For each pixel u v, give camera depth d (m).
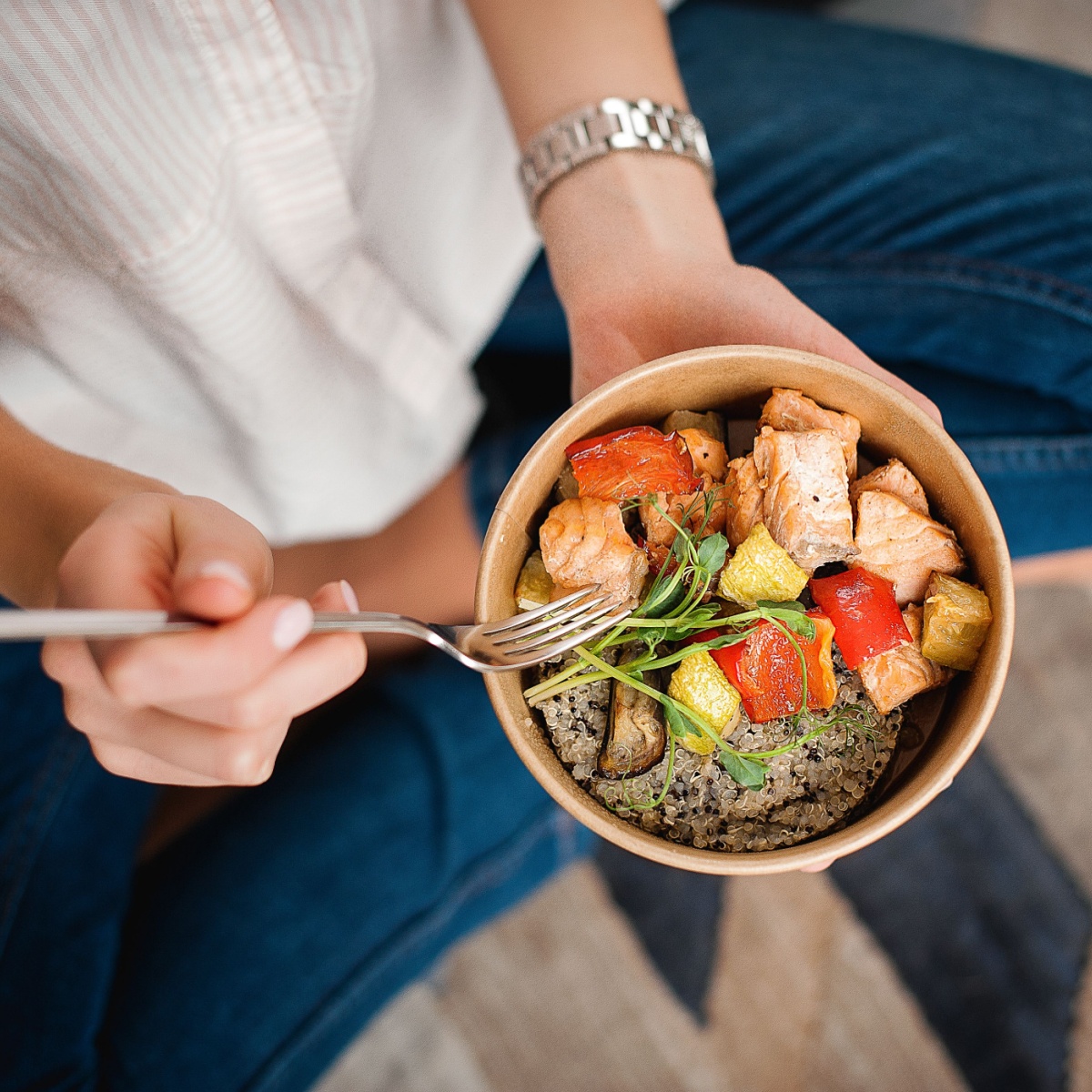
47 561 0.47
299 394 0.61
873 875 0.83
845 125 0.66
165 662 0.37
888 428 0.46
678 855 0.41
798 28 0.71
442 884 0.72
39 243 0.51
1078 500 0.64
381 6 0.52
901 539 0.45
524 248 0.66
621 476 0.45
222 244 0.52
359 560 0.75
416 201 0.60
